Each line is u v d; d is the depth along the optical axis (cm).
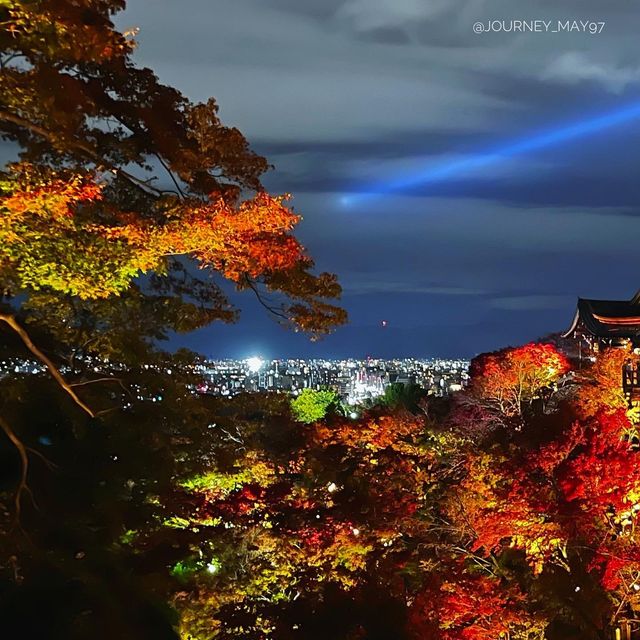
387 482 2147
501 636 1574
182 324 1827
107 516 1390
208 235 1220
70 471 1436
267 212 1242
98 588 581
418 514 2095
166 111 1479
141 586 635
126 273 1155
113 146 1449
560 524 1642
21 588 545
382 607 1323
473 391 3747
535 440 1938
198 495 1877
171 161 1403
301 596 1578
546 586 1666
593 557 1675
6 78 1082
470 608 1559
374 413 2572
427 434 2506
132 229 1166
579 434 1778
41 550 1067
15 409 1452
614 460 1617
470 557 1888
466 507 1852
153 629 584
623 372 2520
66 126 1170
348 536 1827
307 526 1844
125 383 1700
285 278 1509
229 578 1802
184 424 1855
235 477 2011
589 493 1609
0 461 1386
